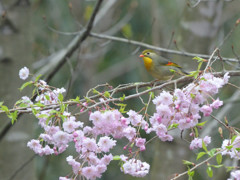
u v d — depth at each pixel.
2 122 10.38
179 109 6.12
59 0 17.78
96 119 6.12
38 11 17.20
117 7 16.94
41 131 14.37
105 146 6.12
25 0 10.86
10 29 10.69
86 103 6.41
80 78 17.86
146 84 7.43
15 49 10.67
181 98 6.00
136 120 6.29
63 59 11.02
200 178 15.10
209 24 12.32
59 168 16.34
